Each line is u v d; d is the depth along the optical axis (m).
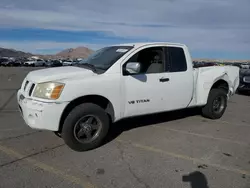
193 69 5.45
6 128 5.14
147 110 4.62
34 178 3.13
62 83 3.70
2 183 2.99
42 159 3.69
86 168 3.43
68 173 3.28
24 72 25.42
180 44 5.24
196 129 5.35
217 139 4.73
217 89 6.11
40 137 4.62
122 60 4.33
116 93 4.17
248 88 11.23
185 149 4.19
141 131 5.12
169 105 4.94
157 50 4.91
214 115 6.07
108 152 4.00
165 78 4.79
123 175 3.26
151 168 3.47
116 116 4.26
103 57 4.65
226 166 3.57
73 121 3.80
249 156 3.95
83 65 4.56
